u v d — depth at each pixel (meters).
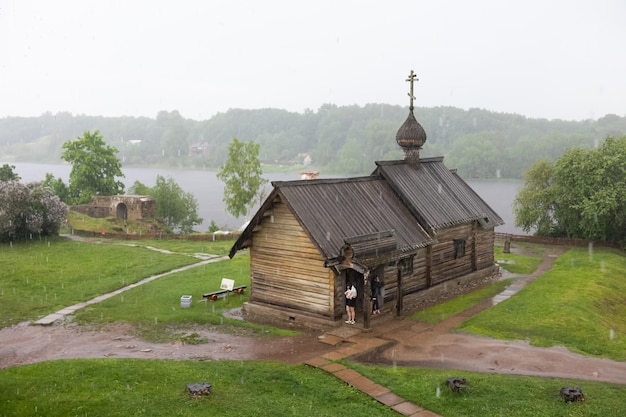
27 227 52.75
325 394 19.09
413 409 17.97
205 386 18.11
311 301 28.20
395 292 30.81
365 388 19.56
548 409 17.59
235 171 70.00
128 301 33.47
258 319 29.45
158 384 18.81
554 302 31.27
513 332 26.31
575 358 22.84
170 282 38.31
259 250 30.30
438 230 34.00
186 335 26.67
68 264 43.81
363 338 25.53
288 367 21.69
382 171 34.69
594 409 17.55
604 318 29.94
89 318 29.94
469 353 23.50
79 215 66.44
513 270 42.22
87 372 19.67
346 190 31.66
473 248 38.03
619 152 53.91
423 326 27.53
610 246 54.50
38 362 21.45
